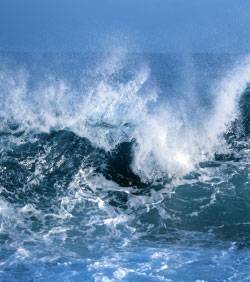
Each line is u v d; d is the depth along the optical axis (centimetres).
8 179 3169
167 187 3256
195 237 2616
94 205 2983
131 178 3312
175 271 2198
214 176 3403
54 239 2547
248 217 2880
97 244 2508
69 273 2177
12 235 2566
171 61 10319
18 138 3600
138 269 2222
